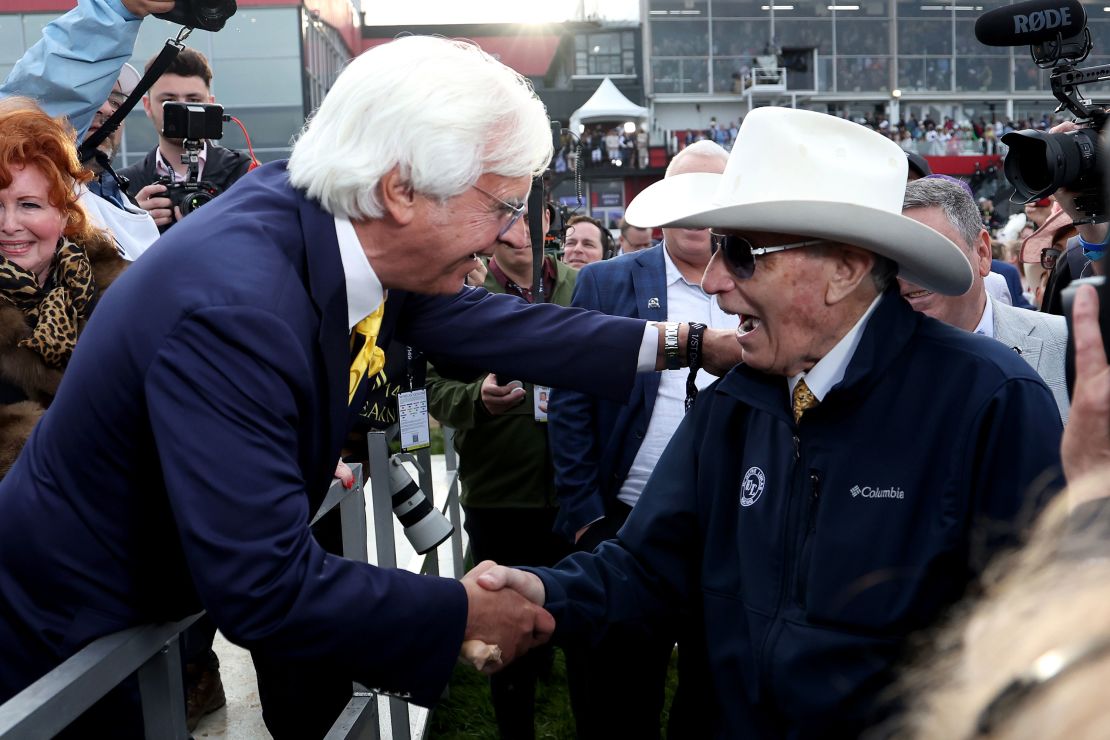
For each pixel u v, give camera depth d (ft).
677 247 9.70
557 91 120.78
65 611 4.91
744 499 5.59
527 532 11.31
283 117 67.26
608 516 9.86
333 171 4.88
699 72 123.13
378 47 5.19
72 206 7.30
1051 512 2.03
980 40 8.88
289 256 4.93
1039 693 1.53
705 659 6.10
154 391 4.48
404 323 6.85
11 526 4.92
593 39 122.42
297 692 8.20
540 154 5.35
